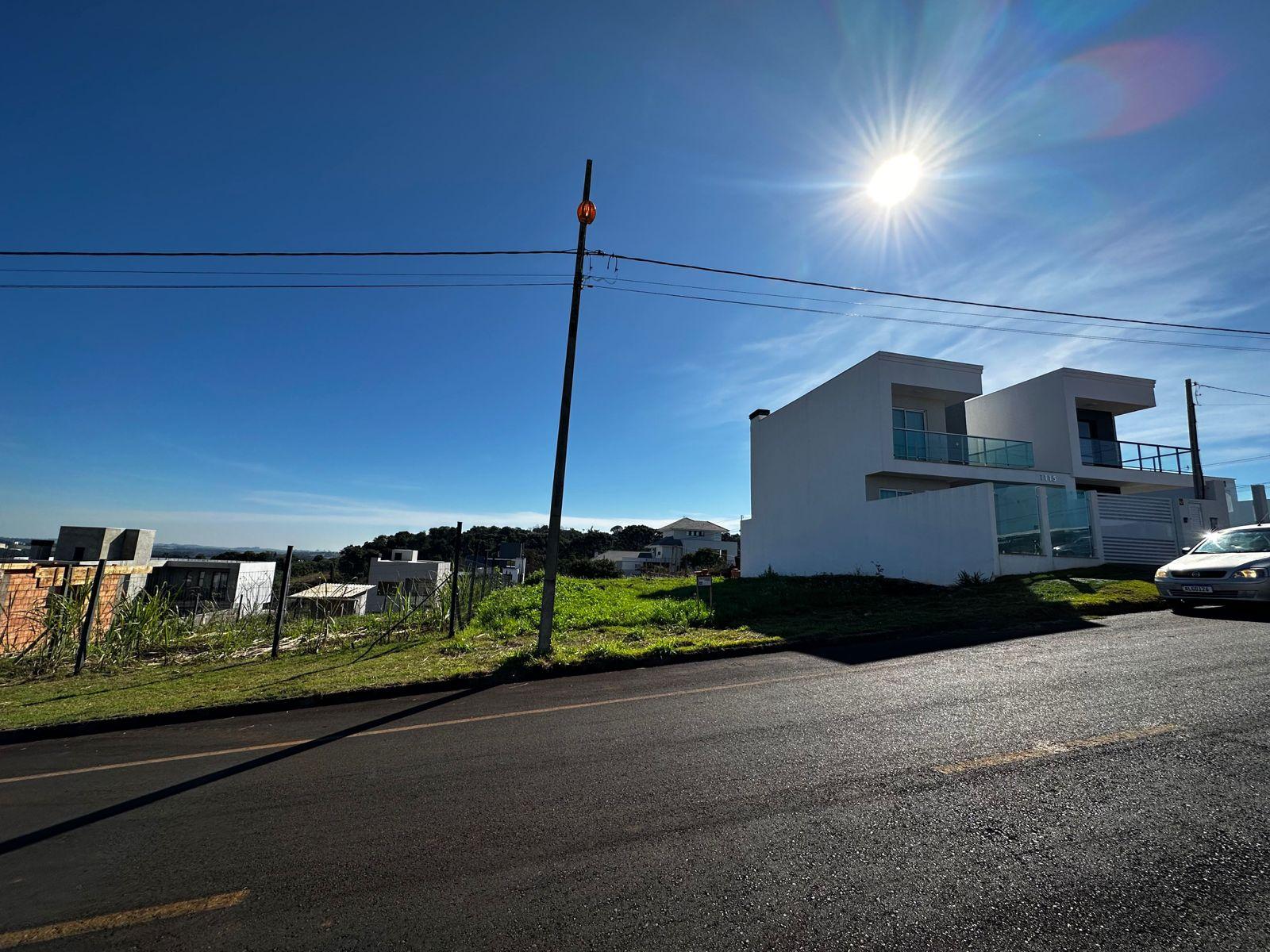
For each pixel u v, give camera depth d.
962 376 21.06
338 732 5.54
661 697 6.26
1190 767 3.71
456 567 11.27
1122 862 2.76
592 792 3.83
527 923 2.51
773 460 26.31
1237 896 2.48
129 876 3.04
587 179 10.38
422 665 8.24
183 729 5.93
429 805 3.75
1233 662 6.13
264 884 2.91
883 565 18.83
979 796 3.47
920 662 7.07
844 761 4.11
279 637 9.66
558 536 9.28
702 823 3.32
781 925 2.42
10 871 3.13
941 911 2.46
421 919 2.57
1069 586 11.56
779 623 10.64
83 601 10.70
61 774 4.69
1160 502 16.92
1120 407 23.91
